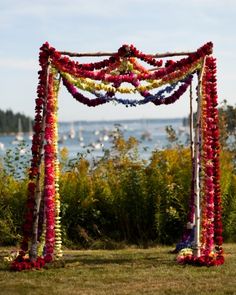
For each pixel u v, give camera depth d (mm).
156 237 13234
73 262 10094
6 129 110188
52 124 9789
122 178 13586
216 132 10172
